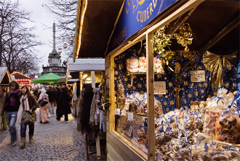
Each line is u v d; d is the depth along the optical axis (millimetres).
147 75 2141
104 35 3879
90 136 4801
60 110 10641
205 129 2238
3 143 6320
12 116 6035
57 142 6301
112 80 3850
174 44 3402
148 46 2129
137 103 3197
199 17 2498
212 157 1803
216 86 3383
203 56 3430
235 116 1898
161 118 2797
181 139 2402
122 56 3977
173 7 1600
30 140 6277
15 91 6016
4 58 17484
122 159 3070
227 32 2752
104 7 3049
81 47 4250
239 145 1803
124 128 3303
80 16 3170
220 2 2059
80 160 4688
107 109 4039
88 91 4828
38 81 15102
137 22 2305
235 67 3176
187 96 3629
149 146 2133
